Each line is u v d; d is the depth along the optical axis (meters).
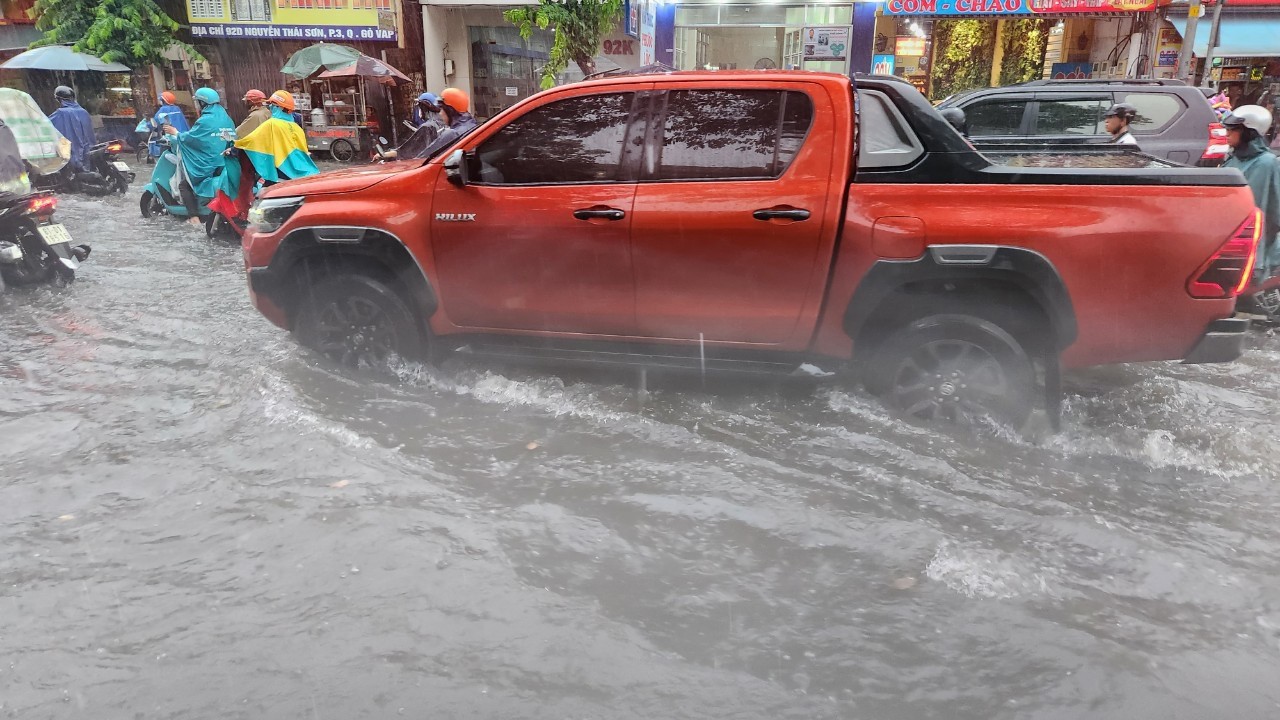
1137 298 3.30
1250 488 3.22
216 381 4.27
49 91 20.20
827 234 3.56
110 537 2.75
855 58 16.20
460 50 18.83
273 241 4.36
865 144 3.62
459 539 2.73
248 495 3.03
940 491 3.12
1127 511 3.02
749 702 2.00
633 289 3.88
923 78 16.56
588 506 3.00
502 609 2.36
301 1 18.52
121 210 11.17
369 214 4.14
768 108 3.70
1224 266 3.21
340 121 18.67
